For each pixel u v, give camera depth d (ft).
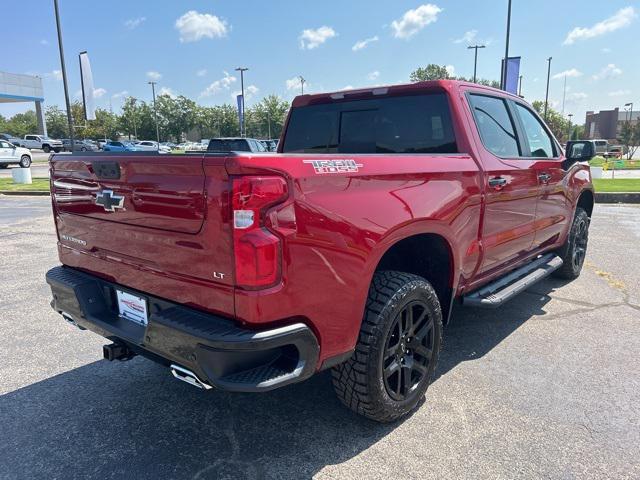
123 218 8.69
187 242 7.58
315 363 7.84
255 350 7.04
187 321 7.49
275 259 7.05
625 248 25.13
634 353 12.92
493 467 8.45
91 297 9.77
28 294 18.22
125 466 8.60
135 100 323.16
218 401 10.77
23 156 99.04
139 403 10.71
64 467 8.57
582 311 16.11
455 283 11.10
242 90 162.81
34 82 170.81
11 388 11.35
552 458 8.66
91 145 188.44
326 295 7.81
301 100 14.79
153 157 7.74
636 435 9.32
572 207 17.79
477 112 12.53
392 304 8.88
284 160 7.17
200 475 8.34
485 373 11.87
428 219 9.61
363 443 9.19
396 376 9.66
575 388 11.10
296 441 9.27
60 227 10.85
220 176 6.94
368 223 8.32
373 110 13.28
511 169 12.75
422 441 9.21
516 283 13.64
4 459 8.79
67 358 12.95
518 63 73.31
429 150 12.26
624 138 195.72
